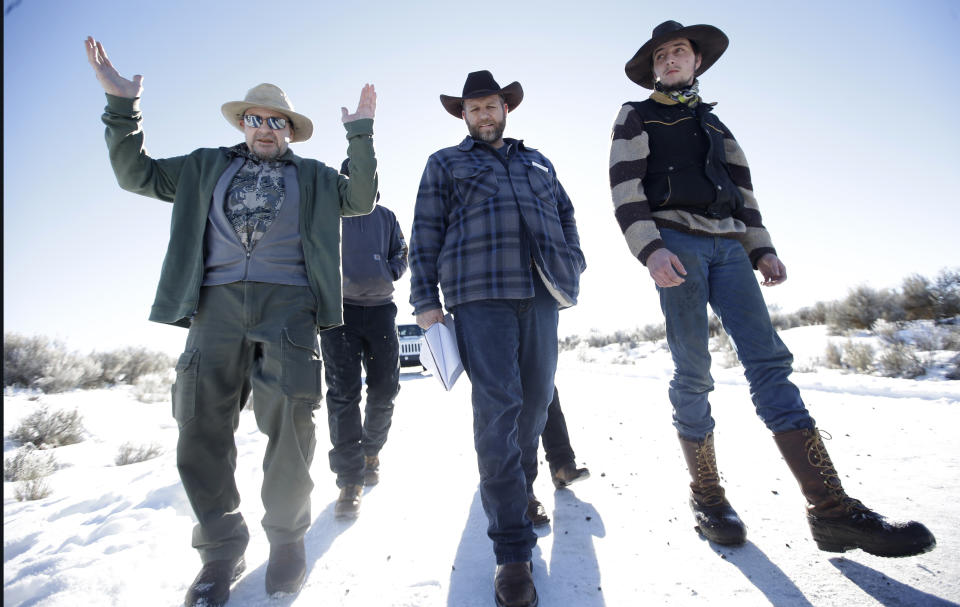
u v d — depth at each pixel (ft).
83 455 20.57
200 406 7.41
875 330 39.22
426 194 8.71
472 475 12.10
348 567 7.66
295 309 7.90
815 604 5.68
